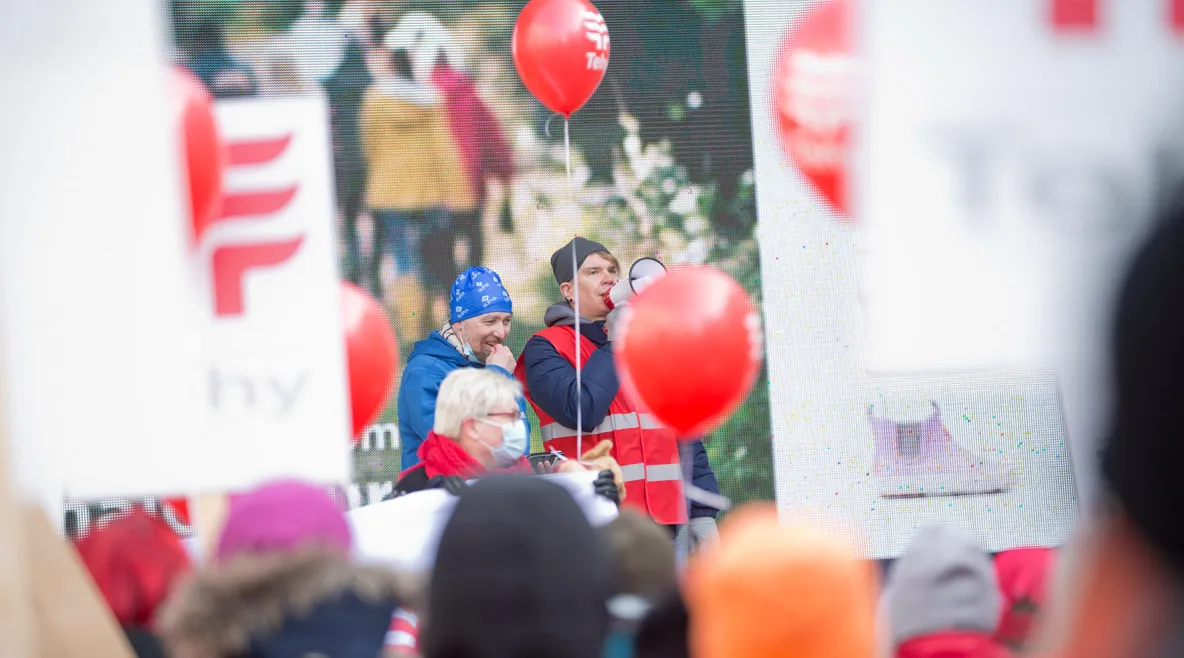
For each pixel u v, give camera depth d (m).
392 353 13.21
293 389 8.77
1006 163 7.59
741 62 20.89
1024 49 7.60
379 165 20.38
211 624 6.22
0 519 6.51
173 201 8.02
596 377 16.45
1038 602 9.13
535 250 20.58
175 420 7.98
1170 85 7.40
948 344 7.62
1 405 6.62
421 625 6.61
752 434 20.47
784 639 5.20
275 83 20.19
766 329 20.62
